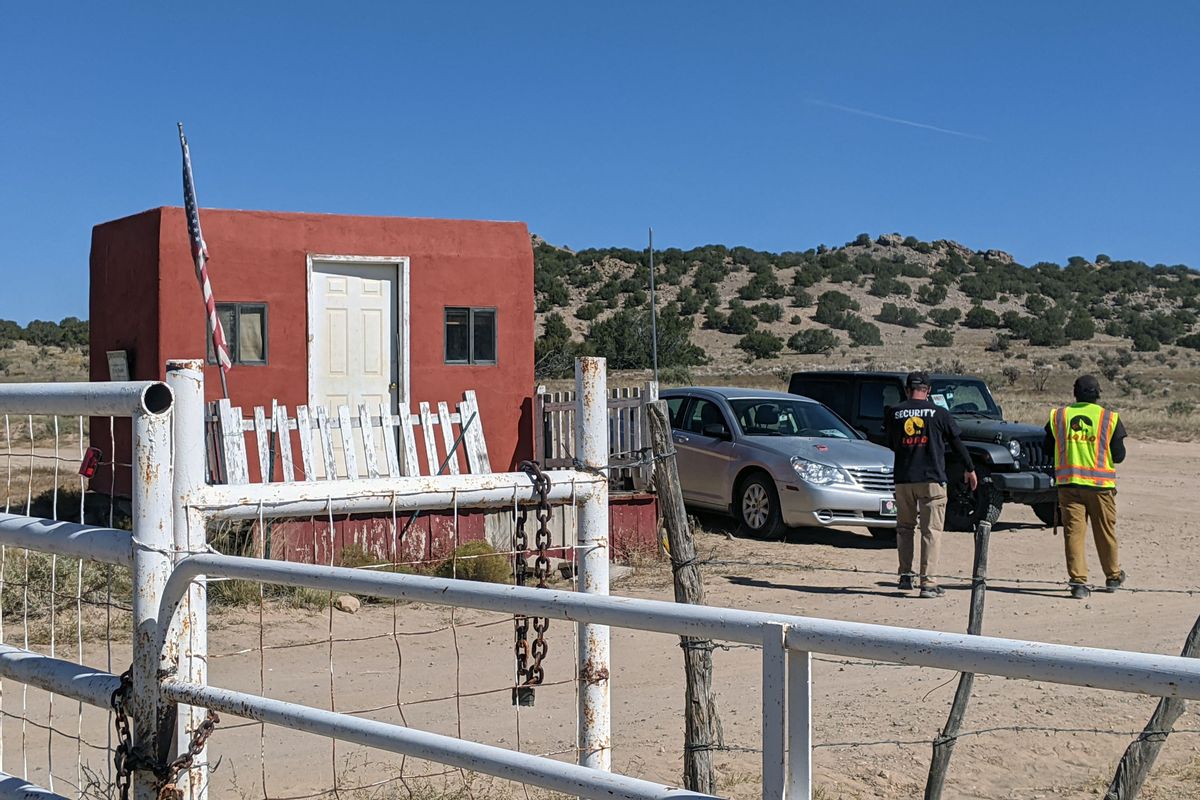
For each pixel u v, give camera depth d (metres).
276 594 9.34
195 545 3.53
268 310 12.16
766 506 12.64
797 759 2.40
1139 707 6.99
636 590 10.41
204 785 3.36
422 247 12.85
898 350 70.00
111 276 12.66
